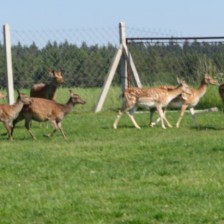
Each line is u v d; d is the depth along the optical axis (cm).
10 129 3659
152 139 3447
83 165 2756
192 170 2588
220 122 4322
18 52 5441
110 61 5566
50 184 2445
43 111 3669
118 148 3141
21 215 2059
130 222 1952
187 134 3691
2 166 2756
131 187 2362
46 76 5488
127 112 4119
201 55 5544
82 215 2036
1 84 5334
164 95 4112
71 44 5581
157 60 5519
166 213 2006
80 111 5197
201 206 2080
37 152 3080
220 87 4125
